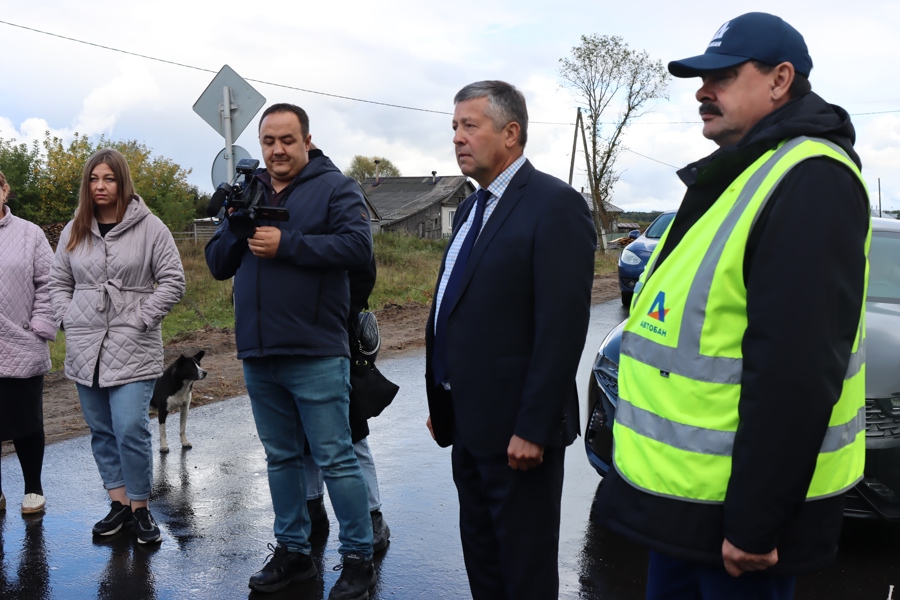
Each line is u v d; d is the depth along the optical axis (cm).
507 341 264
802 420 169
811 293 169
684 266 195
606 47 4334
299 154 353
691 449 188
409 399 731
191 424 653
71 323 411
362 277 393
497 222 265
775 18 200
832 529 188
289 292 338
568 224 255
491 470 269
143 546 406
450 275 283
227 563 388
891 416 364
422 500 471
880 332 405
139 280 413
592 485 501
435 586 363
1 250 438
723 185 203
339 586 349
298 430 370
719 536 186
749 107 200
